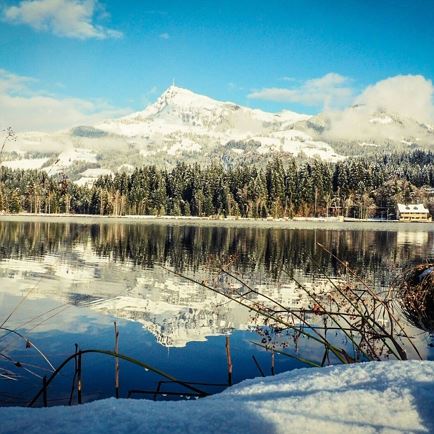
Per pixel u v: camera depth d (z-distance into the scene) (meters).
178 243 33.50
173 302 11.76
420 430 1.36
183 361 7.17
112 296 12.56
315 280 15.55
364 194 96.19
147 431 1.35
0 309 10.69
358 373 1.79
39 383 5.97
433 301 4.92
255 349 7.54
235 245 32.38
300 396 1.57
